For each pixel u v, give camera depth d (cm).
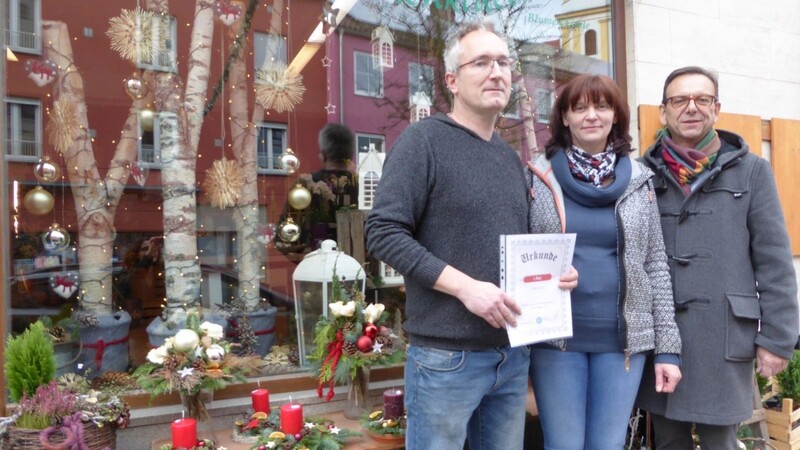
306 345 237
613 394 150
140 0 252
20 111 218
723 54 317
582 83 156
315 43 293
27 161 220
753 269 168
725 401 163
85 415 160
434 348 129
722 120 301
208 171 255
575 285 139
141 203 240
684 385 166
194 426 179
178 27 260
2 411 181
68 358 204
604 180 157
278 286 260
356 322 207
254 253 259
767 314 162
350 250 261
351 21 283
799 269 321
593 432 152
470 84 132
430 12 276
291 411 184
